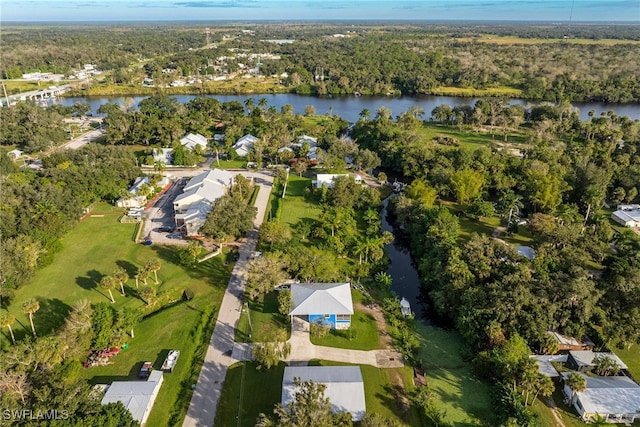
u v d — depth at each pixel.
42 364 54.91
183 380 59.84
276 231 91.94
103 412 48.66
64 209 101.50
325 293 72.19
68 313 73.44
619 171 126.81
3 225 86.75
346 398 54.06
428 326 73.75
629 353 66.25
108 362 62.59
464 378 61.75
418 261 92.50
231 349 65.50
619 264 75.25
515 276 70.69
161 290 79.94
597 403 54.84
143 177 132.88
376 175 147.88
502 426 50.94
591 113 197.25
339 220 100.50
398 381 60.59
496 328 63.25
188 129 186.38
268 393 57.91
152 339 67.44
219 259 90.38
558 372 60.81
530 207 116.12
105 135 178.88
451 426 53.66
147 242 96.88
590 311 66.62
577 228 95.38
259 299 77.25
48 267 87.31
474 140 178.12
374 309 76.62
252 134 180.62
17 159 155.75
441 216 96.25
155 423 53.22
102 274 85.12
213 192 112.25
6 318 63.06
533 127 187.62
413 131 174.00
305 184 133.12
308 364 62.84
